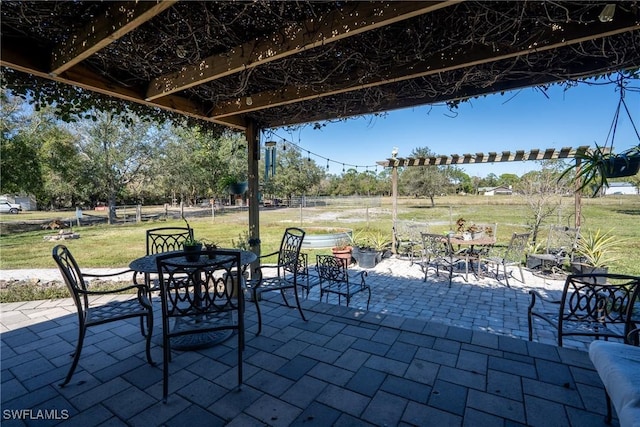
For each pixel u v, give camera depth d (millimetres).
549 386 1744
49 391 1743
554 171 5934
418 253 6293
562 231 4930
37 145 9766
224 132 3607
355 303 3641
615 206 15844
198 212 17625
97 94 2447
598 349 1352
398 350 2166
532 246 5375
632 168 2012
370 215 14344
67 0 1427
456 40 1667
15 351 2205
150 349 2217
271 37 1700
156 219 13953
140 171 13336
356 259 5656
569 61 1921
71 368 1798
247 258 2361
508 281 4523
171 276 1762
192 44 1793
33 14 1524
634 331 1607
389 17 1356
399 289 4203
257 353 2145
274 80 2240
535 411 1551
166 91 2197
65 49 1733
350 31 1462
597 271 4270
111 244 7691
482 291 4090
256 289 2533
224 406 1611
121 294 3564
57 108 2439
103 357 2109
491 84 2213
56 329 2572
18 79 2100
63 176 11148
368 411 1567
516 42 1646
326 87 2236
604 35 1483
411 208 17500
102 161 12023
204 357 2098
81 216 13328
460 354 2102
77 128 11625
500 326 2979
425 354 2109
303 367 1967
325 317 2756
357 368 1952
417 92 2379
